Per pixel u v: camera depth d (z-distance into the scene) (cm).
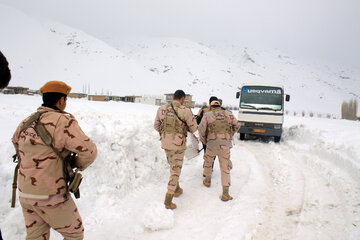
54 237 296
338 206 395
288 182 511
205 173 481
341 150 642
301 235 318
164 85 12231
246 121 1054
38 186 191
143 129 532
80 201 353
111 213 355
